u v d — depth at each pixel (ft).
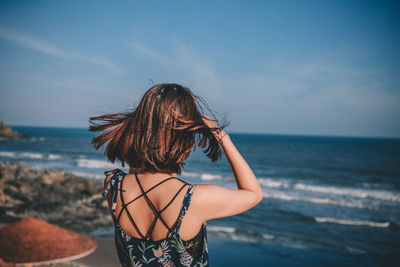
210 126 3.42
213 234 42.32
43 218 38.81
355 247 40.32
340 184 119.03
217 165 176.04
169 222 2.98
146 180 3.24
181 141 3.12
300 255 35.40
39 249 16.28
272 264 31.65
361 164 204.85
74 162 149.28
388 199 83.76
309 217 56.80
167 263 3.01
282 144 450.30
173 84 3.44
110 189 3.46
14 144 307.17
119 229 3.30
